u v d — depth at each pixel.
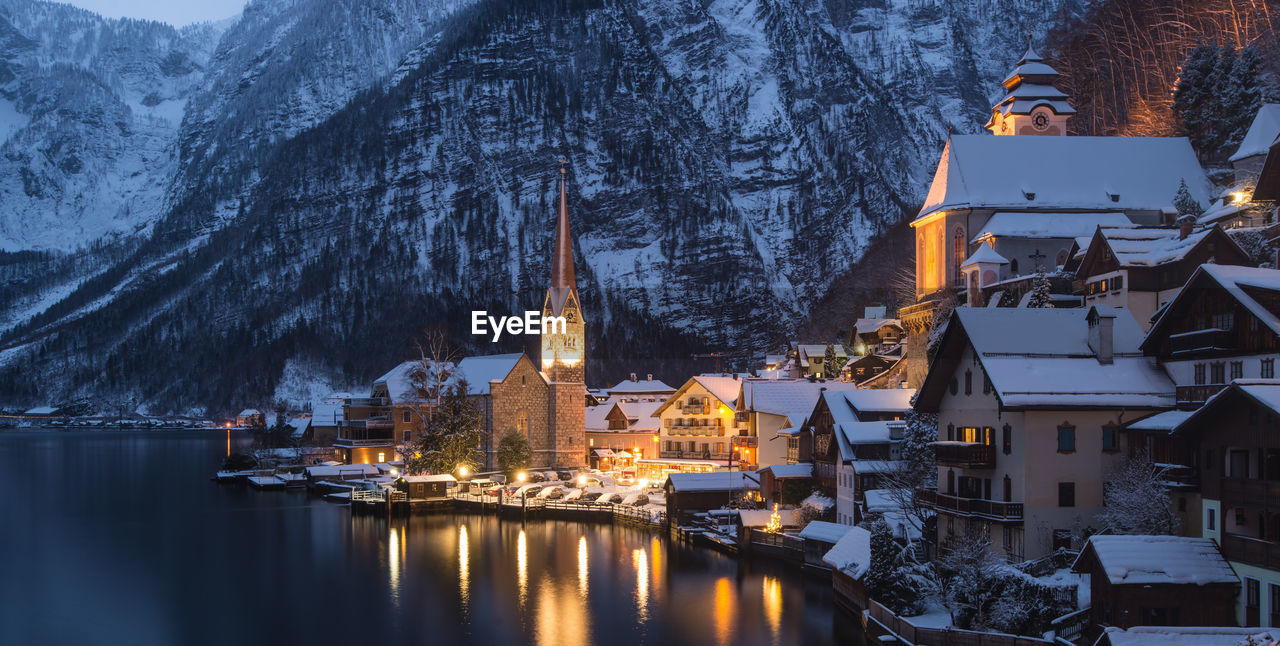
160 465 196.88
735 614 69.56
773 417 109.19
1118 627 45.66
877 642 59.16
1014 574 53.28
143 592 79.88
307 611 73.88
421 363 165.25
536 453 150.75
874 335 141.62
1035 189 104.88
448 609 73.75
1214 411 47.81
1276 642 37.50
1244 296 51.84
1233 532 47.31
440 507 121.94
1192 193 103.06
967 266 98.56
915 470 73.75
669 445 140.12
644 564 87.69
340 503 131.75
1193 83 110.62
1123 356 60.50
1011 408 56.31
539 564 88.88
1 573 86.94
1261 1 129.88
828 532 79.25
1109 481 56.91
